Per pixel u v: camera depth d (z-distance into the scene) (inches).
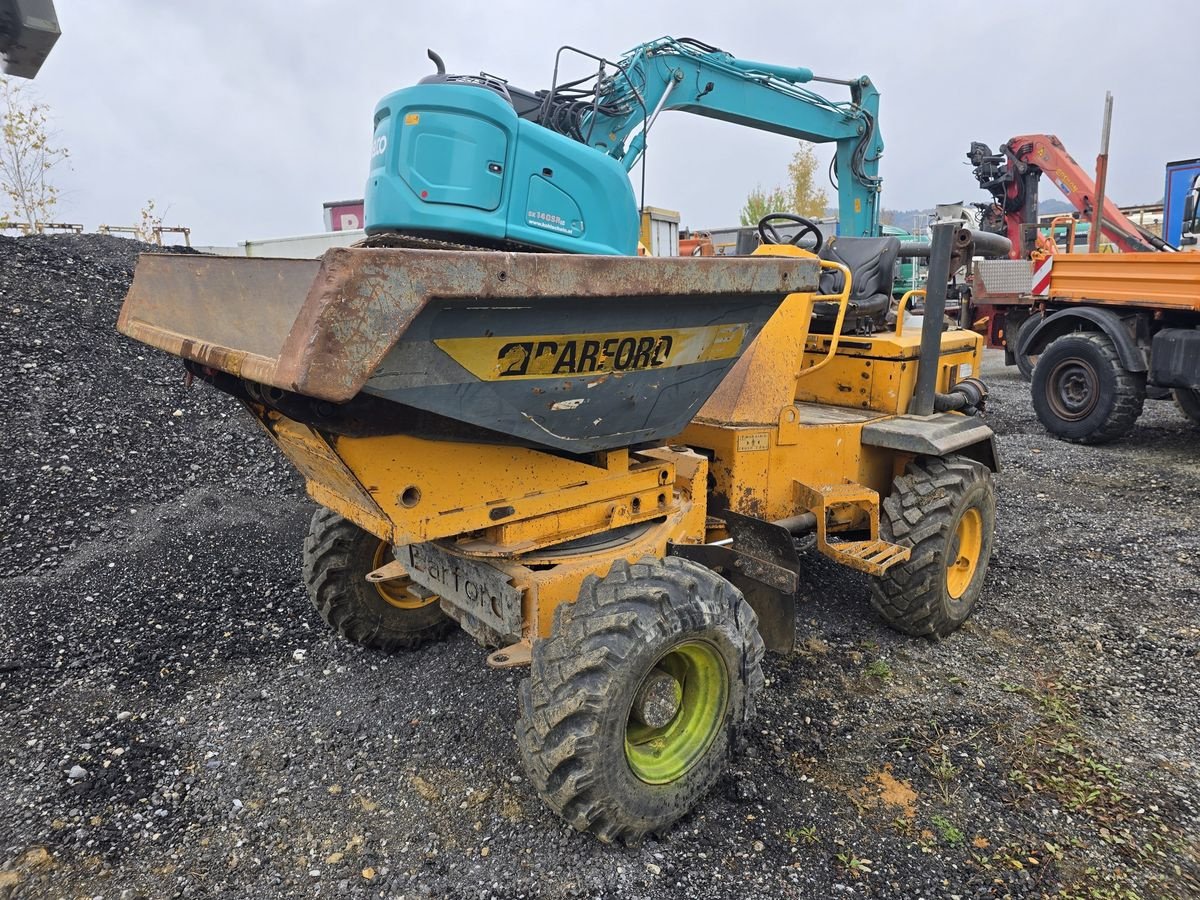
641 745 92.7
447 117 88.7
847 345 158.9
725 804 99.5
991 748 111.0
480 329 72.1
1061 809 98.7
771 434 127.2
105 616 142.9
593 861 89.2
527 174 92.5
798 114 237.8
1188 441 295.0
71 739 109.4
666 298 83.8
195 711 117.2
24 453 187.5
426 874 87.4
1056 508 217.3
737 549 120.0
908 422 147.6
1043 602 158.7
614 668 82.4
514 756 107.3
